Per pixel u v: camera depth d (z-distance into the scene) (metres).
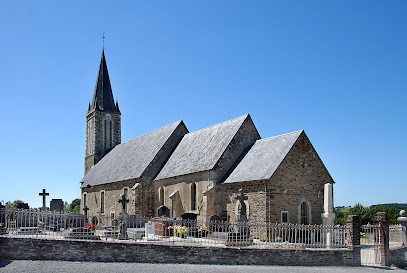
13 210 21.16
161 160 44.59
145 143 51.97
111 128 66.81
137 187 42.16
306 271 17.61
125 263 17.12
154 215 42.41
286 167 29.64
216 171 34.12
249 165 32.50
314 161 31.19
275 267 18.22
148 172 43.28
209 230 28.50
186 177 37.41
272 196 28.70
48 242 17.22
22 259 16.89
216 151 36.19
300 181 30.19
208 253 18.42
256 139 37.44
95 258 17.39
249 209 30.17
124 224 26.23
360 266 20.47
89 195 56.94
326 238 24.64
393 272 19.38
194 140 43.03
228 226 25.94
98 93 67.06
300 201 29.92
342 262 20.23
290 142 30.67
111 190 49.28
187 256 18.20
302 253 19.56
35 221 24.25
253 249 18.92
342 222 46.69
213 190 33.59
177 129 46.84
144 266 16.64
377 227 22.66
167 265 17.20
